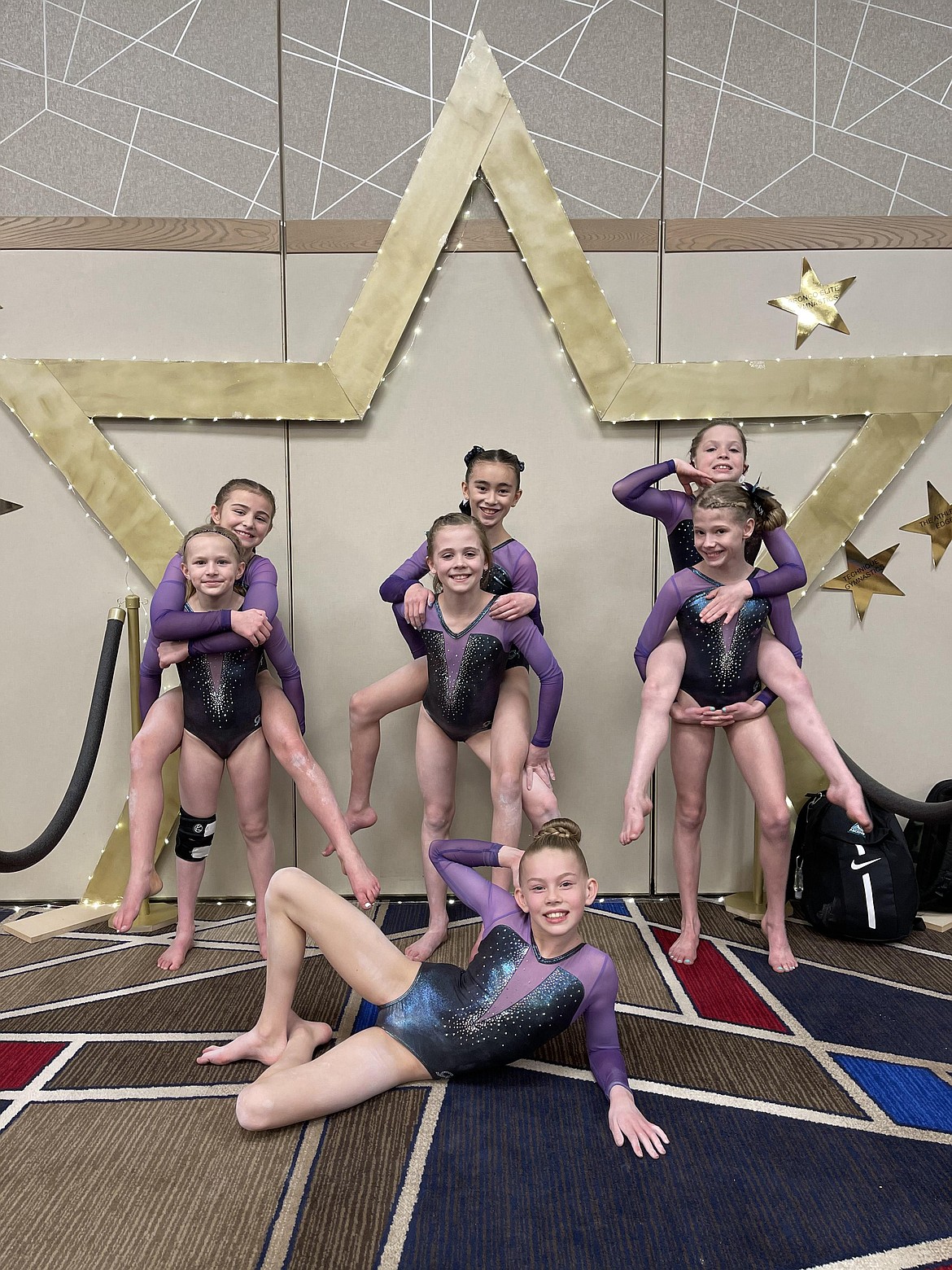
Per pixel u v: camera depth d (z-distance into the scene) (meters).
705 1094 1.72
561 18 2.70
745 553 2.45
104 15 2.67
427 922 2.63
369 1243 1.33
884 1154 1.54
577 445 2.77
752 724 2.34
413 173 2.70
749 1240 1.33
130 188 2.71
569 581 2.80
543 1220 1.37
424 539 2.79
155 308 2.73
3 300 2.70
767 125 2.75
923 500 2.82
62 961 2.37
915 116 2.76
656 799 2.85
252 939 2.51
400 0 2.69
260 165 2.71
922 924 2.59
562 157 2.73
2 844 2.83
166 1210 1.39
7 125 2.68
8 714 2.81
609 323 2.72
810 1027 1.99
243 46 2.69
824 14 2.73
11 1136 1.58
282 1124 1.59
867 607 2.84
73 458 2.72
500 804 2.27
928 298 2.79
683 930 2.41
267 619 2.23
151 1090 1.73
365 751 2.48
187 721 2.33
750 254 2.76
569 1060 1.85
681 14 2.71
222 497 2.44
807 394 2.74
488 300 2.74
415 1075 1.73
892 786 2.88
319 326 2.74
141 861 2.21
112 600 2.79
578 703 2.83
